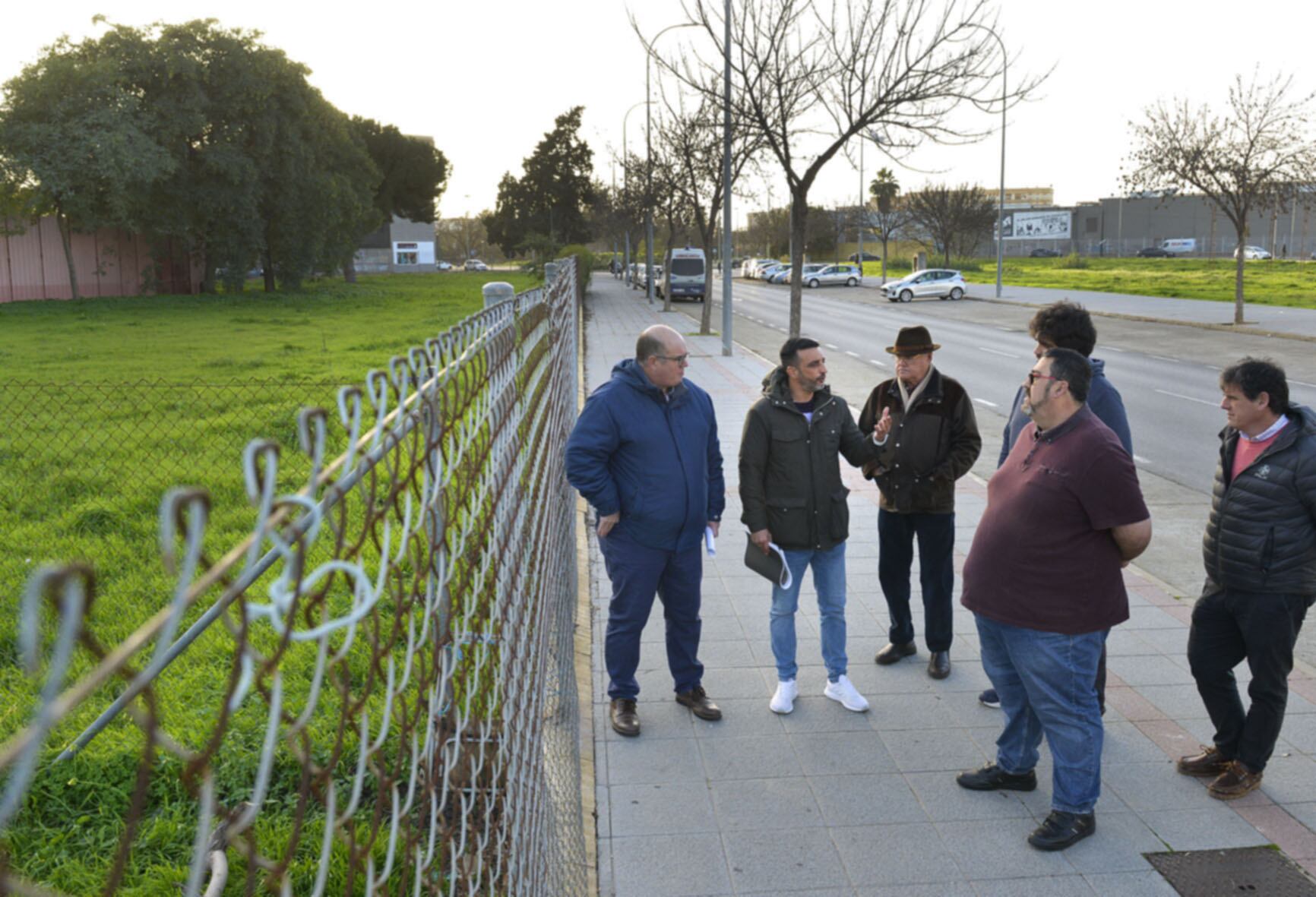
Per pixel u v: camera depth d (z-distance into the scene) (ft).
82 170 116.06
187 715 14.66
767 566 15.89
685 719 16.11
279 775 13.32
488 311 8.75
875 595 21.79
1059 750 12.62
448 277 257.96
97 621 18.86
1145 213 320.29
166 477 29.04
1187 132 85.25
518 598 9.43
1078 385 12.33
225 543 22.99
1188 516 29.84
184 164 132.77
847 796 13.79
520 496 10.36
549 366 16.84
